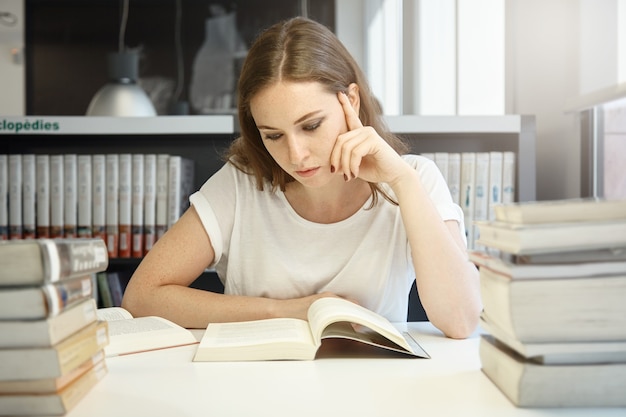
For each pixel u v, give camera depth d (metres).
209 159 2.46
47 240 0.63
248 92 1.15
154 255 1.37
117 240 2.26
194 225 1.42
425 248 1.17
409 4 3.31
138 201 2.25
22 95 4.41
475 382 0.77
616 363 0.66
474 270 1.20
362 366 0.85
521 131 2.18
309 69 1.12
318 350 0.96
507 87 2.65
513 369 0.68
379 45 4.18
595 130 2.14
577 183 2.21
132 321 1.15
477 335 1.16
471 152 2.41
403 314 1.46
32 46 4.41
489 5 2.88
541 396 0.66
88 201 2.25
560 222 0.67
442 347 1.01
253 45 1.25
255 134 1.36
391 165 1.21
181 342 1.01
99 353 0.78
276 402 0.68
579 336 0.65
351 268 1.39
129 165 2.25
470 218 2.24
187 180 2.36
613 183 2.08
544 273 0.65
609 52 2.02
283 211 1.43
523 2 2.52
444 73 3.21
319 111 1.13
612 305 0.65
